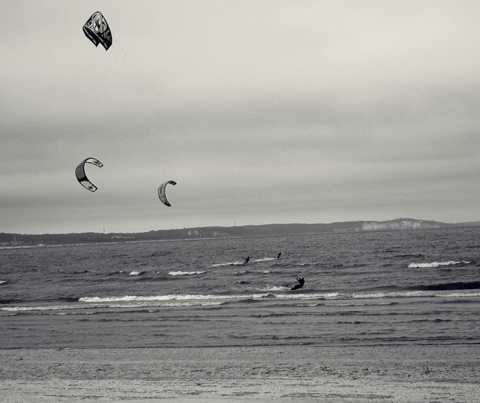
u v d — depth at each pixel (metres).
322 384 23.77
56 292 85.12
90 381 25.00
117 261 168.88
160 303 64.50
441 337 36.69
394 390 22.45
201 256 170.50
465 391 22.28
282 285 78.88
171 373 27.11
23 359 33.56
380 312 47.19
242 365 29.31
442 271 86.81
